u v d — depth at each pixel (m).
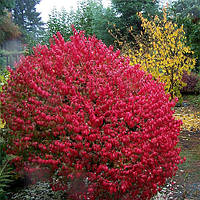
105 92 2.58
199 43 9.73
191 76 11.49
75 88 2.69
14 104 2.74
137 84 2.83
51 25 12.39
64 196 3.26
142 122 2.60
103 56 2.94
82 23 12.58
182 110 8.81
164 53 8.12
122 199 2.67
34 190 3.42
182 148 5.36
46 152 2.59
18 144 2.66
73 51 2.89
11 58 15.82
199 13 16.97
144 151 2.48
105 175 2.49
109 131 2.46
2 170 2.98
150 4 17.64
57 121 2.53
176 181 3.88
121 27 17.98
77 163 2.44
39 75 2.82
